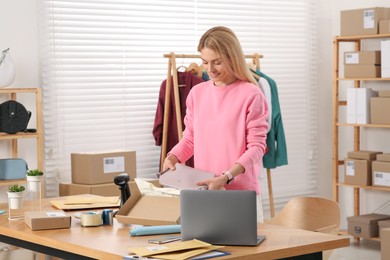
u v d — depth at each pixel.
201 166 3.91
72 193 5.56
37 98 5.46
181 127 6.05
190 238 3.04
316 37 7.60
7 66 5.38
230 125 3.79
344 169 7.01
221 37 3.76
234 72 3.79
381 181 6.70
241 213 2.99
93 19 6.03
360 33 6.83
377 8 6.71
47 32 5.80
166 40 6.48
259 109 3.77
